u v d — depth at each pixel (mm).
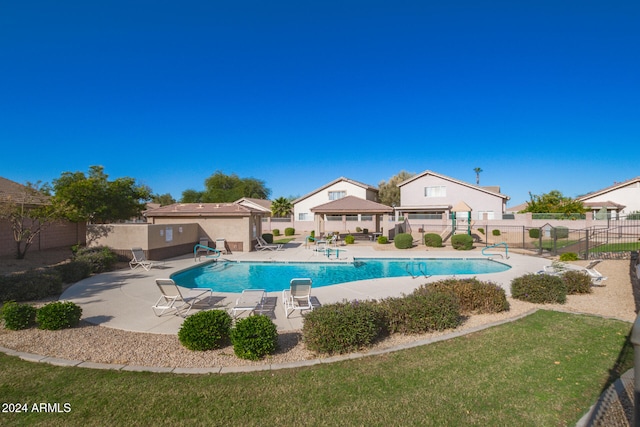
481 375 4434
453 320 6398
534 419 3455
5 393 4012
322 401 3830
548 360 4883
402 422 3420
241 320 5402
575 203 34156
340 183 40781
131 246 15453
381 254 19219
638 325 2391
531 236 28750
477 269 15602
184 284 12219
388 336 6082
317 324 5305
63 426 3383
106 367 4734
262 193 72875
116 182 19422
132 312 7559
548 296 8242
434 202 38000
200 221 20281
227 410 3656
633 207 36188
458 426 3355
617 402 3633
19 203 14500
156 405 3758
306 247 22984
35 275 8992
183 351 5391
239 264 16609
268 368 4734
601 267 13727
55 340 5789
